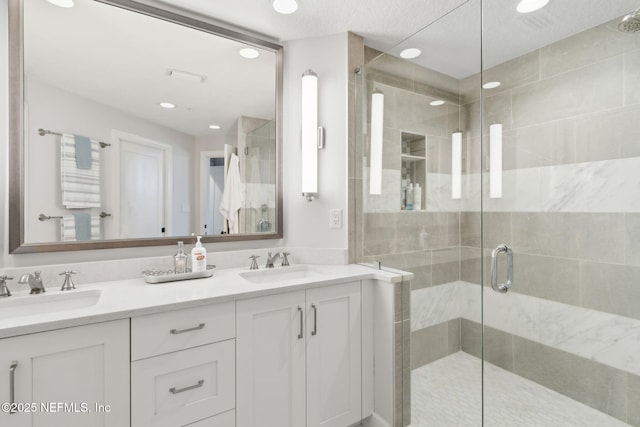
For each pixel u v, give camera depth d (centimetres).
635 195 115
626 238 117
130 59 153
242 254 182
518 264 136
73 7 141
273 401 136
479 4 141
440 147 154
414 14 171
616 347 121
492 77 138
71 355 99
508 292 138
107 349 104
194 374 119
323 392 150
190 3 160
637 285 116
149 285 139
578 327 126
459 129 148
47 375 96
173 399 114
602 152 119
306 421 145
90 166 144
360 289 163
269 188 191
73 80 141
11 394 91
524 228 134
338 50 192
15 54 130
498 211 139
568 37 123
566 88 124
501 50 136
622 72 115
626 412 120
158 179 160
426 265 159
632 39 113
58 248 137
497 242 140
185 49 166
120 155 151
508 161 136
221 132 176
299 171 196
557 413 131
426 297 158
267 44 188
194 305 117
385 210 179
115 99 150
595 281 123
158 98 160
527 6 130
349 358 159
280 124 193
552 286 130
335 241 194
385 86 179
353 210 194
